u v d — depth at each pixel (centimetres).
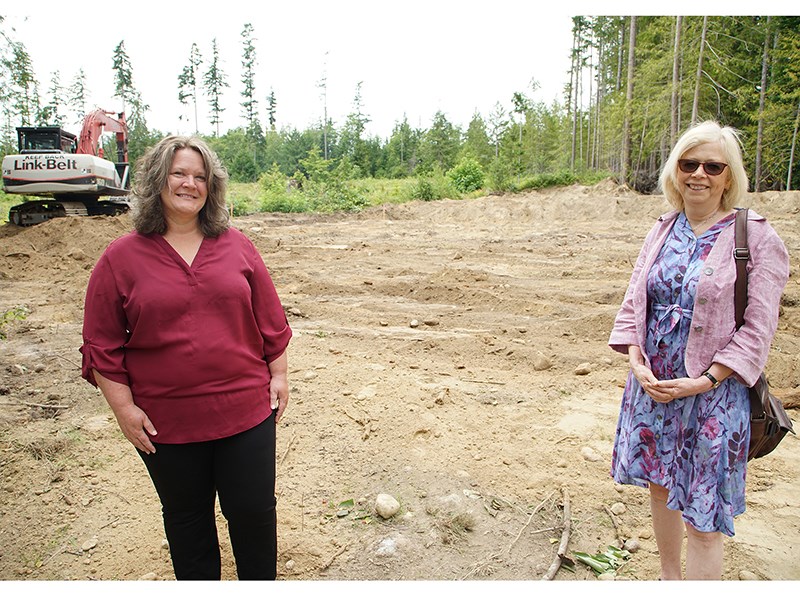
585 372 536
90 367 220
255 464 234
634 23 3061
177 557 244
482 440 408
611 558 293
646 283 246
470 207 2345
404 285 912
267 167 6625
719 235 228
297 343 619
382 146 7462
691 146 229
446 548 299
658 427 240
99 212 1459
